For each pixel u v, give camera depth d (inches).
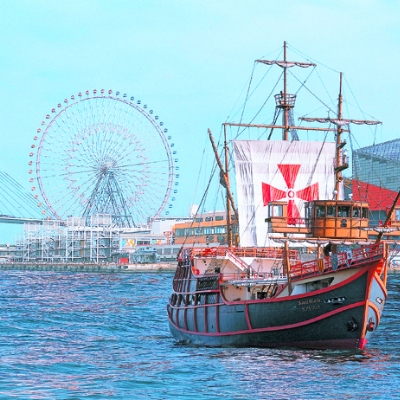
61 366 2556.6
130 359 2706.7
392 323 3693.4
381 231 2817.4
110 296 6363.2
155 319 4298.7
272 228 2824.8
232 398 2054.6
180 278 3427.7
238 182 3796.8
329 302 2625.5
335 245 2856.8
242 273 3090.6
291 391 2118.6
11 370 2477.9
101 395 2101.4
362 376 2284.7
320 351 2689.5
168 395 2096.5
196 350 2913.4
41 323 4030.5
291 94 4224.9
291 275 2790.4
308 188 3828.7
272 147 3823.8
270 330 2763.3
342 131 3668.8
